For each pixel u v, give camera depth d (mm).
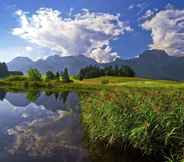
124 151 12031
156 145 10875
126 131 11992
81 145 13891
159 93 16594
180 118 10875
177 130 10625
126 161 11062
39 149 13195
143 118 11695
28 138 15516
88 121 17703
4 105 34719
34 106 33938
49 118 23500
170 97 15219
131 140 11641
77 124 20266
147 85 91562
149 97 14914
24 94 58719
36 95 55719
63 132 17250
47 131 17578
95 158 11609
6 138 15430
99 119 14594
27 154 12328
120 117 12586
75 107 32875
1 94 57219
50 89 84250
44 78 139250
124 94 16750
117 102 14117
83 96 34625
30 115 25547
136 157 11500
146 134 10789
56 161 11367
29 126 19391
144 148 11039
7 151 12797
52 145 13969
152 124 11008
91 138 14914
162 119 11070
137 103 13766
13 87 89938
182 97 14656
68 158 11734
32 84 94438
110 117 13484
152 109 12000
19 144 14109
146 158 11195
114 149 12703
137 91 18844
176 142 10516
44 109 30734
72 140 15039
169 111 11953
